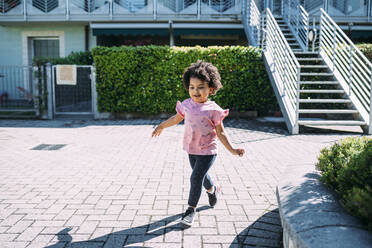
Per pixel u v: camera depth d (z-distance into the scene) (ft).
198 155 8.90
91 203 10.65
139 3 48.85
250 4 41.96
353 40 47.88
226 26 42.93
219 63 31.32
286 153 17.78
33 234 8.42
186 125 8.98
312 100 25.29
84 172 14.42
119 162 16.19
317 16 44.19
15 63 50.24
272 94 32.32
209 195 10.09
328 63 30.40
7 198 11.12
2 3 46.73
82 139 22.44
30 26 49.19
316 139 21.74
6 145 20.48
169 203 10.64
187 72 8.79
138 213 9.81
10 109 34.37
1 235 8.36
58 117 34.01
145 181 13.05
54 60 34.78
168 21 44.14
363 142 8.24
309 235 5.16
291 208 6.28
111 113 33.09
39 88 33.04
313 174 8.17
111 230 8.66
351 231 5.15
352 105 25.58
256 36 39.55
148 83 31.89
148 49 31.22
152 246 7.79
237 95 31.99
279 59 28.94
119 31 43.42
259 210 10.02
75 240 8.09
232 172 14.26
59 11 46.52
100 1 48.60
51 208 10.21
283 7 44.32
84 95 34.12
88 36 49.08
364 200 5.23
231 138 22.11
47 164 15.85
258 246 7.79
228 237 8.25
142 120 31.86
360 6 47.16
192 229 8.70
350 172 6.28
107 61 31.58
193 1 49.03
